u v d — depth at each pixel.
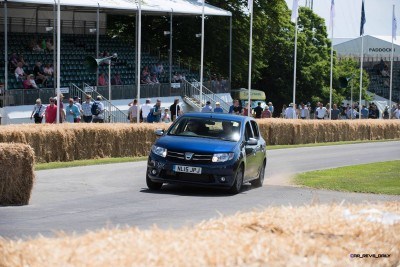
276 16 109.75
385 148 63.12
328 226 7.75
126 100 67.88
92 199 24.52
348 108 95.06
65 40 74.62
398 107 101.31
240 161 27.89
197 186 27.72
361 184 32.31
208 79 86.44
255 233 7.39
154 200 24.66
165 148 27.64
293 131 64.69
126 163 40.28
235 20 104.75
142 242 6.90
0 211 21.22
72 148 39.94
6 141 35.84
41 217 19.95
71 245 6.79
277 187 30.86
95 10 75.38
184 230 7.57
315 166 43.00
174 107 61.97
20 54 65.56
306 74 124.75
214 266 6.36
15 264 6.21
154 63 81.12
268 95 125.12
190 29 99.19
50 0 60.75
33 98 58.53
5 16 57.38
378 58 140.38
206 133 28.78
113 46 78.38
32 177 23.03
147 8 70.44
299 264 6.64
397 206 9.25
